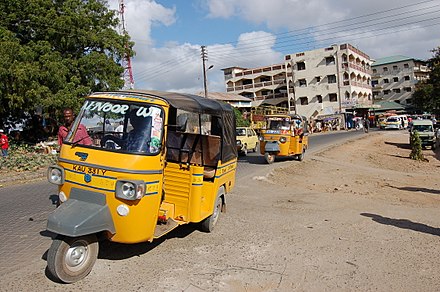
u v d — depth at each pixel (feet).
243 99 186.91
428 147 101.35
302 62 221.87
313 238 21.30
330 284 15.29
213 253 18.43
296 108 224.33
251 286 14.96
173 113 19.26
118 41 85.81
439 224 24.97
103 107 16.96
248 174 47.19
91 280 14.75
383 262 17.71
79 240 14.43
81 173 15.25
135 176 14.98
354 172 57.16
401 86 274.16
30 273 15.37
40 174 42.88
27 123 90.94
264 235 21.68
